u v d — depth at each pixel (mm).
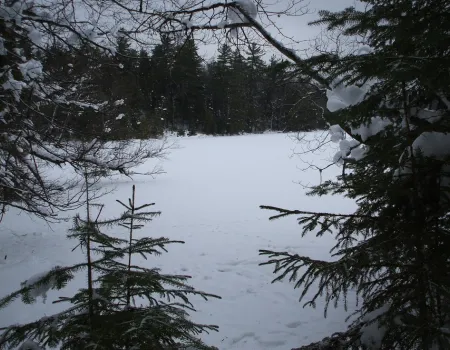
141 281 2205
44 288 2025
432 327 2031
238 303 6008
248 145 35562
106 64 7645
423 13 2318
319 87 5301
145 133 11617
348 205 13211
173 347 2121
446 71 2139
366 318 2426
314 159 25000
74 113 7918
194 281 6953
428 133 2566
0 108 6586
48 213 8227
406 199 2607
